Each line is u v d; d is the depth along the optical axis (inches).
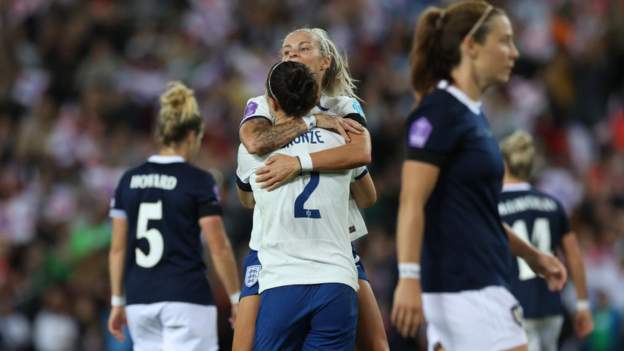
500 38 763.4
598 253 1791.3
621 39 2466.8
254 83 2239.2
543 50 2463.1
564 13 2524.6
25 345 1616.6
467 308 738.8
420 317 714.2
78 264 1695.4
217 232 892.0
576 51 2454.5
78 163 2080.5
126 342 1294.3
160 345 905.5
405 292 715.4
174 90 922.1
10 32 2464.3
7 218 1999.3
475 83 766.5
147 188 903.1
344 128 710.5
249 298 716.0
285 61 714.8
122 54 2399.1
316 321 692.7
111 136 2121.1
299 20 2507.4
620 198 1937.7
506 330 740.0
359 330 735.1
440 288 745.6
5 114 2214.6
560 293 981.8
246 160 720.3
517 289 967.0
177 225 895.1
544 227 994.7
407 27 2450.8
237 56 2321.6
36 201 2012.8
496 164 749.9
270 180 692.1
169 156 914.7
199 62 2332.7
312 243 695.1
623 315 1612.9
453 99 748.6
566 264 1043.9
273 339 693.9
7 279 1691.7
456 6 778.2
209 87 2215.8
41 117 2193.7
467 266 740.0
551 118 2271.2
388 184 1877.5
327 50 745.0
